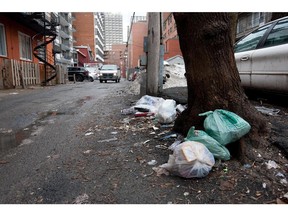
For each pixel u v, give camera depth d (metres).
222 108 2.92
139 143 3.32
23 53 16.72
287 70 3.97
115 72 23.72
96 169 2.60
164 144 3.21
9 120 5.19
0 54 13.75
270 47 4.43
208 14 2.82
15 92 11.24
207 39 2.85
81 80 27.77
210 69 2.92
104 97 8.82
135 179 2.35
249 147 2.68
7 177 2.51
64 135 3.94
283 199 1.95
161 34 7.27
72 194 2.15
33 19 16.17
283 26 4.36
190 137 2.67
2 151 3.29
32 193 2.19
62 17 41.81
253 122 2.88
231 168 2.43
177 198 2.04
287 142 2.72
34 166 2.76
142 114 4.89
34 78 16.31
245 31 27.84
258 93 5.09
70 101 7.97
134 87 11.62
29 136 3.98
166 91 7.85
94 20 74.31
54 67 18.48
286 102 4.77
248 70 5.00
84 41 74.38
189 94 3.27
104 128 4.20
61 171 2.60
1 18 13.69
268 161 2.50
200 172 2.22
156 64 7.15
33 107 6.80
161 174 2.40
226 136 2.52
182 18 2.97
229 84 2.94
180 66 18.89
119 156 2.92
